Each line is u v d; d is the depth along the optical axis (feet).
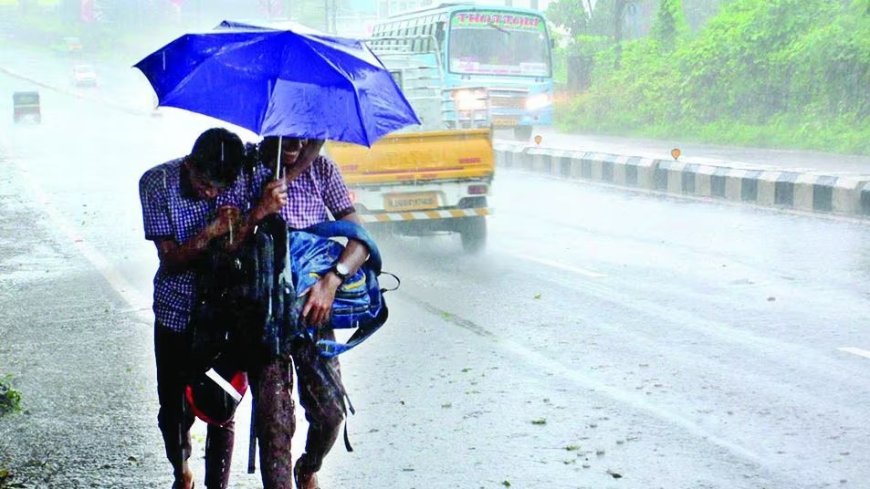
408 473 21.22
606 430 23.62
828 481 20.49
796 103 105.40
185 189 16.03
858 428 23.49
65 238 54.95
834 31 100.89
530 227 57.98
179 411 17.39
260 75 14.87
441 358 30.12
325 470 21.47
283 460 15.74
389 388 27.20
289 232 16.01
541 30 116.57
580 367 28.89
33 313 37.40
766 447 22.39
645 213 63.31
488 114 54.60
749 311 35.60
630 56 139.03
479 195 47.57
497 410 25.17
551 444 22.80
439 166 46.96
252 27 16.35
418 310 36.68
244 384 16.34
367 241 16.22
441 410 25.29
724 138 106.01
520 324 34.22
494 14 114.62
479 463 21.71
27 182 83.71
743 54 112.98
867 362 28.89
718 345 30.96
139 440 23.62
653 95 125.80
